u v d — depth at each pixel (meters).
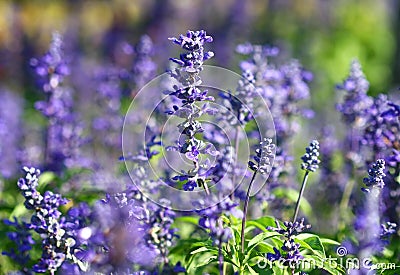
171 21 20.47
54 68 10.23
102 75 12.32
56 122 10.25
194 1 20.94
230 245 6.20
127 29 20.48
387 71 20.69
